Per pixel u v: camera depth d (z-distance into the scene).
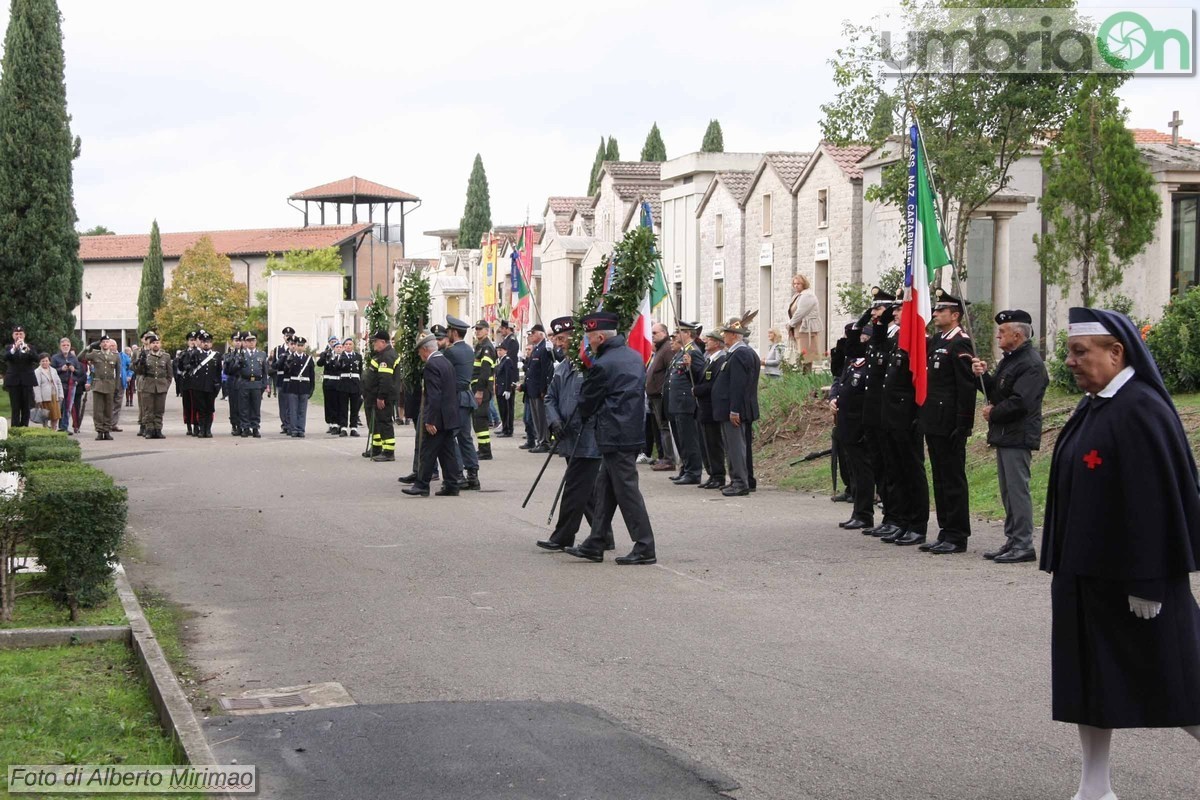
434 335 18.55
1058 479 5.42
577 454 12.08
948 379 12.05
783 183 36.72
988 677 7.62
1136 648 5.18
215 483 18.58
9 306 38.69
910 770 5.97
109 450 24.86
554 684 7.54
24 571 10.11
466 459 17.61
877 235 32.38
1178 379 18.67
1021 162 32.62
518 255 32.78
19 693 7.14
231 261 98.50
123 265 104.94
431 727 6.69
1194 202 31.38
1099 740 5.35
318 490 17.67
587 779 5.87
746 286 39.41
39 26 38.47
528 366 23.67
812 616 9.34
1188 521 5.12
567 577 10.97
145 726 6.63
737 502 16.36
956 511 12.16
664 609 9.62
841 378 14.51
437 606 9.78
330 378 29.25
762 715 6.87
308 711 7.02
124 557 12.05
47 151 38.62
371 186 99.19
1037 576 10.92
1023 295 32.91
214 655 8.35
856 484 13.70
